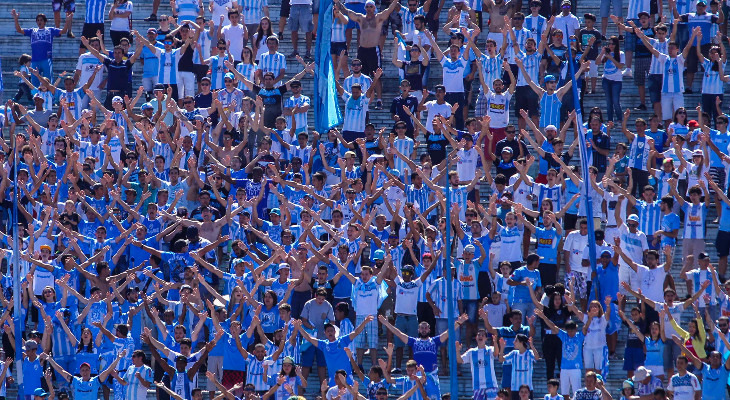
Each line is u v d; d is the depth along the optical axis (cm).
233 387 6900
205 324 7250
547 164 7994
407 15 9269
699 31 8562
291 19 9250
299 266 7438
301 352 7188
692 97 8831
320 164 8338
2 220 8075
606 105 8806
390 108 8969
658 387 6744
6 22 9756
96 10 9400
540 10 9188
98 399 7212
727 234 7575
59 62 9519
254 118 8388
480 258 7381
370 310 7262
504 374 6975
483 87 8556
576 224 7744
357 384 6750
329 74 8438
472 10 9350
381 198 8031
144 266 7662
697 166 7856
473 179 8006
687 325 7369
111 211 7788
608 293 7319
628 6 9462
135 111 9081
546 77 8525
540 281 7362
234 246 7525
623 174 8144
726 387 6831
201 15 9500
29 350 7131
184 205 8106
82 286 7725
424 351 6969
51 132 8612
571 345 6981
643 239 7575
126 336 7238
